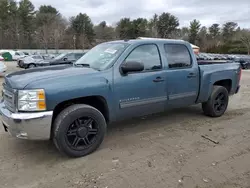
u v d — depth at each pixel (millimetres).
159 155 3756
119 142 4215
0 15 65375
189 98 4953
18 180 3131
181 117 5629
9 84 3514
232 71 5715
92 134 3791
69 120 3498
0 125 4969
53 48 61406
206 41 74250
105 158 3656
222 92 5566
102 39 74000
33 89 3254
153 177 3176
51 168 3402
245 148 4035
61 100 3414
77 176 3205
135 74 4121
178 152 3861
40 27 63469
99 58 4273
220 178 3172
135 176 3195
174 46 4723
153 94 4348
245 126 5078
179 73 4676
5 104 3688
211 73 5219
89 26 73188
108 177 3174
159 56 4469
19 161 3590
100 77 3771
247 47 58969
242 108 6648
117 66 3965
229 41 68562
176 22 83000
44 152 3861
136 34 74438
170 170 3344
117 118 4078
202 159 3648
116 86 3910
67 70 3842
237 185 3027
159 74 4391
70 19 73250
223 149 3988
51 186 3004
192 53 4992
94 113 3719
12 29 64750
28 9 68500
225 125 5129
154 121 5332
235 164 3523
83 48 63844
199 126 5047
